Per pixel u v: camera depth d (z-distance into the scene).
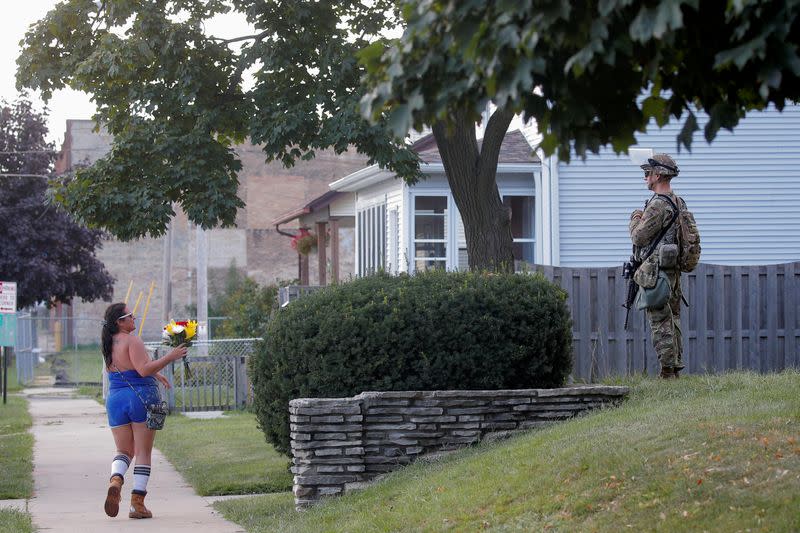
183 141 32.94
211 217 33.09
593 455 16.92
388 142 32.22
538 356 22.16
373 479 20.55
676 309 23.59
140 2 33.25
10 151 85.19
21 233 83.44
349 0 32.59
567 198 44.56
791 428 16.28
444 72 11.22
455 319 21.56
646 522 13.87
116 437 21.33
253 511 21.05
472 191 29.50
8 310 51.94
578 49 10.88
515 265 30.44
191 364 46.16
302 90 33.12
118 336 21.45
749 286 32.25
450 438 20.98
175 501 23.39
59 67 34.44
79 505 22.91
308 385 21.39
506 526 15.20
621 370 31.09
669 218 22.89
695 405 19.44
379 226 52.94
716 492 14.15
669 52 11.03
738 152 45.16
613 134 11.47
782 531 12.58
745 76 11.47
